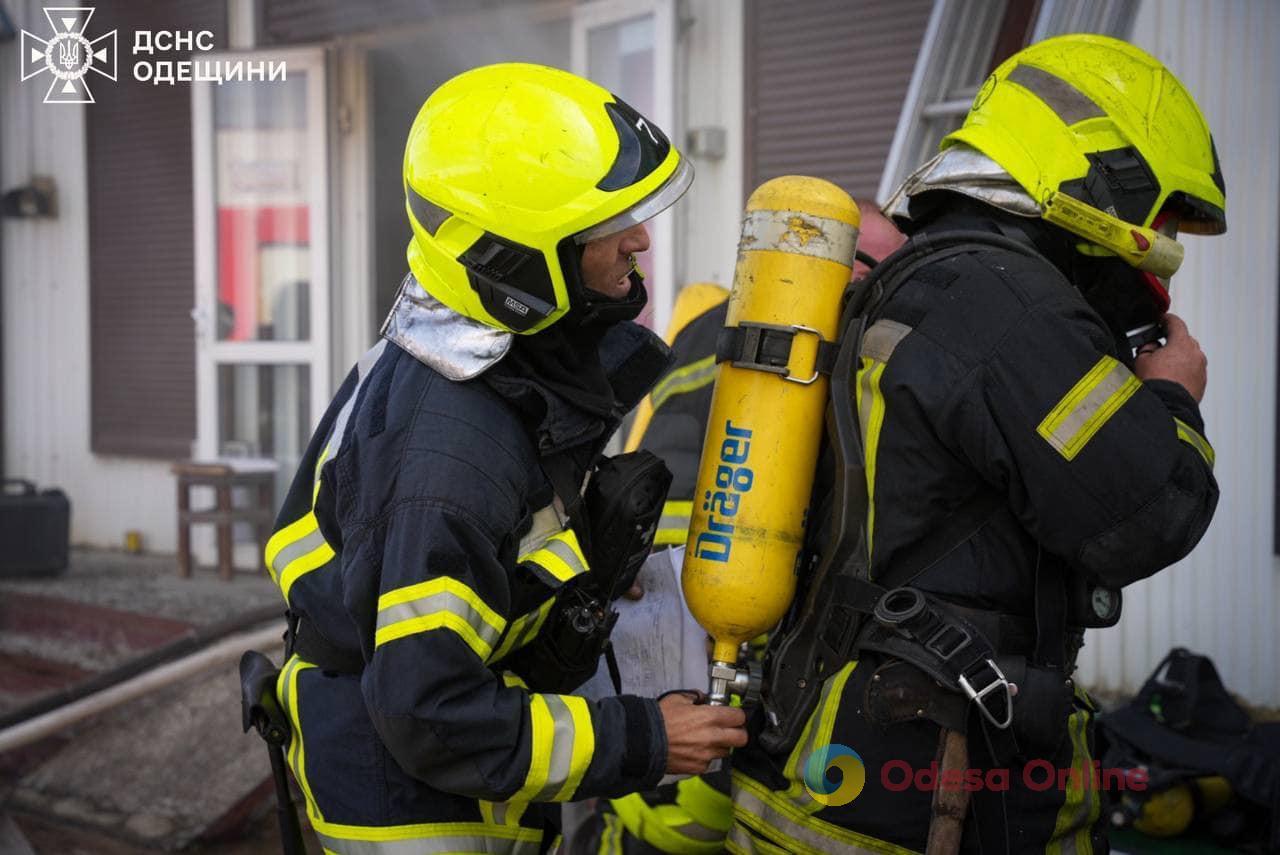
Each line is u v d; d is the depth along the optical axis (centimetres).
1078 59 182
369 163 674
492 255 163
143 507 773
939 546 169
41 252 804
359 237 677
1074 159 174
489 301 164
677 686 207
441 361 166
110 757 427
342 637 170
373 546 158
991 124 183
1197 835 318
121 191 762
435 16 616
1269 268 394
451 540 155
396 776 168
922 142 390
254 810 402
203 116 674
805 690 178
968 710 164
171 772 413
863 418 173
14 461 830
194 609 588
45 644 590
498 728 155
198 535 715
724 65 547
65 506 679
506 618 161
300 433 688
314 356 668
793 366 175
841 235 178
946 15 392
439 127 170
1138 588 428
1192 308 412
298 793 400
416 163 171
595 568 177
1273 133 390
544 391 167
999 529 168
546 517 170
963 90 388
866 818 170
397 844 167
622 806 247
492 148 164
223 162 680
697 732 170
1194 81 408
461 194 164
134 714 440
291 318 680
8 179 812
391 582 154
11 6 788
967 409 161
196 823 391
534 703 161
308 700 174
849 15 509
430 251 168
